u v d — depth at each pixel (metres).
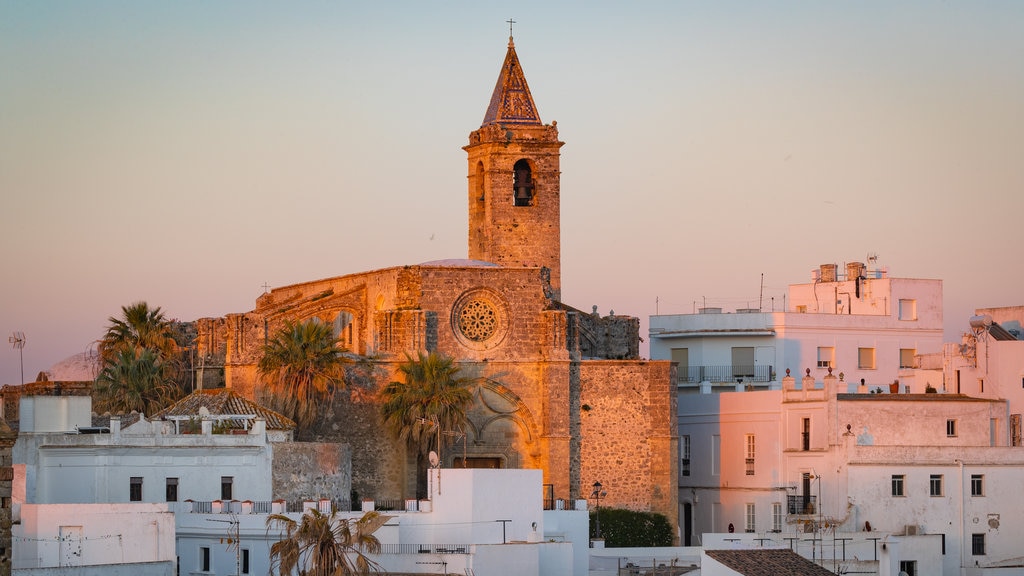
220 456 160.75
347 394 183.12
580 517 168.62
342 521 143.00
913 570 166.50
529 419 187.38
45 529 138.62
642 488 188.38
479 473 153.75
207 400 175.62
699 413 199.62
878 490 175.62
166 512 140.12
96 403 191.50
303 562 141.50
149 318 199.75
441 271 187.12
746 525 191.75
